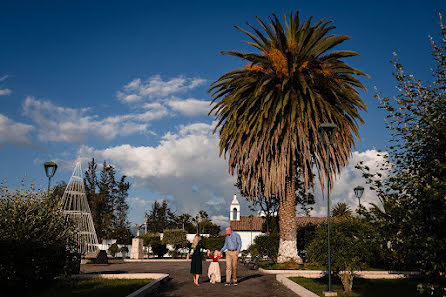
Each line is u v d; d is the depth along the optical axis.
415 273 15.03
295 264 19.56
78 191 29.09
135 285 11.79
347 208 36.62
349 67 20.09
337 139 20.59
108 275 14.02
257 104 20.77
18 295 9.88
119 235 54.94
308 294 9.68
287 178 20.73
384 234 5.68
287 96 18.73
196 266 12.87
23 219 10.35
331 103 21.20
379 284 12.84
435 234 5.17
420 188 5.39
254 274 17.42
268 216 34.06
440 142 5.25
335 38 20.19
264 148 19.77
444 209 5.03
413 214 5.27
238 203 58.19
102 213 68.38
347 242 10.79
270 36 21.50
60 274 11.05
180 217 84.75
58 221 11.23
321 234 11.77
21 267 9.64
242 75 21.33
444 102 5.67
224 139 21.67
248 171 21.45
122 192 77.75
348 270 11.06
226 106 21.14
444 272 5.52
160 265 24.77
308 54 20.64
